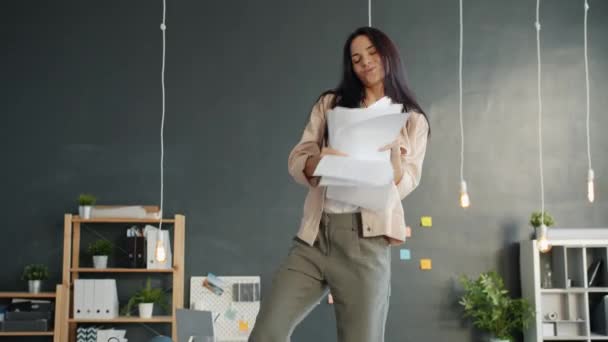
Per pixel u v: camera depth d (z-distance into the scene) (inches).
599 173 228.5
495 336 211.9
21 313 197.5
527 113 230.1
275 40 226.8
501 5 233.9
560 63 232.7
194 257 215.9
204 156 221.0
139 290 213.8
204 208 218.5
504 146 228.2
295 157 72.6
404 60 229.3
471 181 226.1
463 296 218.8
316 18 228.2
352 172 63.7
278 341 69.4
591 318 220.1
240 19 227.0
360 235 70.9
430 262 221.3
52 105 219.9
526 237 224.1
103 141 219.5
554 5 235.0
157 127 221.1
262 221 219.1
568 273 220.2
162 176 218.8
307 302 71.8
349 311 70.4
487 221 224.5
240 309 212.2
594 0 235.5
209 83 224.1
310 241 71.2
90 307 198.2
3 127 217.9
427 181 225.1
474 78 230.2
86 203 205.2
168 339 145.0
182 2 226.5
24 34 221.8
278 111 224.1
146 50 223.6
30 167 217.0
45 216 215.2
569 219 226.1
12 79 220.1
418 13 231.3
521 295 218.8
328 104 75.8
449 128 227.9
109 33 223.8
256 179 221.0
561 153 229.1
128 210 205.0
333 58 226.5
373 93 75.8
